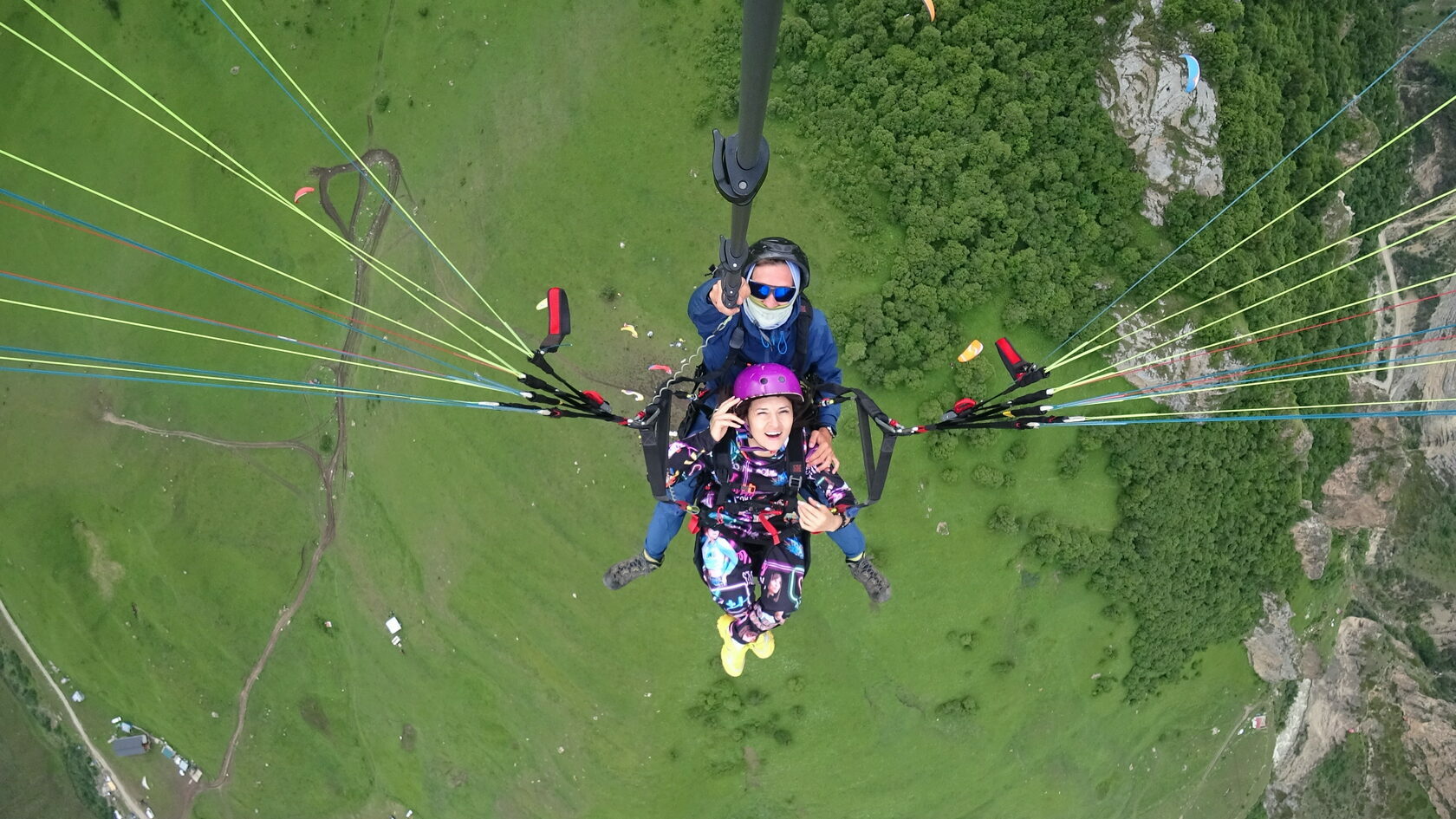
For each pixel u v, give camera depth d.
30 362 25.62
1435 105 30.08
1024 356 22.92
